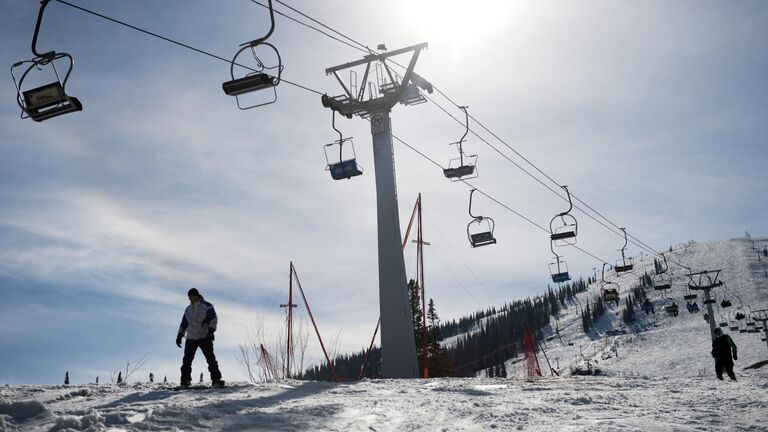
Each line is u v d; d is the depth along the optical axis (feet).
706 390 36.14
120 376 45.88
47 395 30.22
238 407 22.72
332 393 31.04
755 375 73.67
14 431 16.40
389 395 29.91
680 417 22.77
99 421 17.58
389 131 75.92
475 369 622.54
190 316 33.40
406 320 69.31
